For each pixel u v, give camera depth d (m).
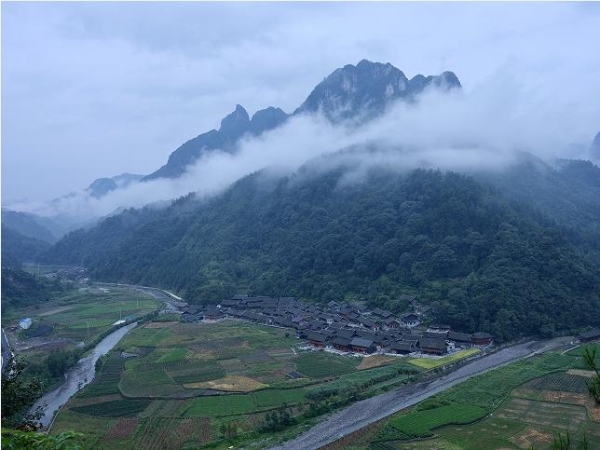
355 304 163.25
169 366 113.00
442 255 162.38
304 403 88.88
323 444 72.81
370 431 76.38
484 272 149.75
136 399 92.38
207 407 88.00
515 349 121.75
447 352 120.00
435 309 140.88
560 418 78.44
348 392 92.88
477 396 88.81
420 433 74.69
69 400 92.50
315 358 118.06
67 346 130.88
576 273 147.50
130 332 148.25
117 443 74.19
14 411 38.72
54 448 18.42
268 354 122.31
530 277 144.88
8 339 139.00
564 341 126.81
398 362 112.19
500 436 72.94
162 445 73.56
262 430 78.31
